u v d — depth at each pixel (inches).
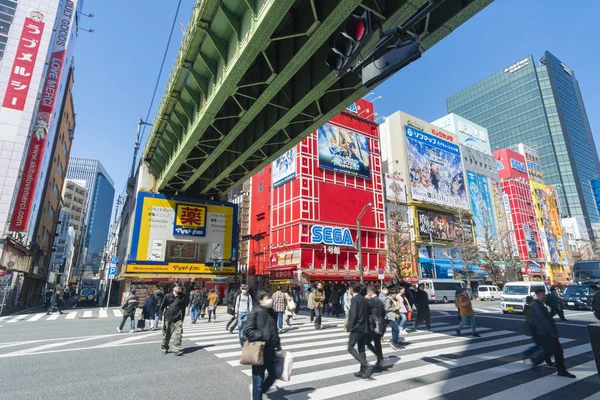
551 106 3870.6
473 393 188.5
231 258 1056.8
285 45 463.2
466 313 397.1
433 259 1574.8
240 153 759.1
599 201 729.0
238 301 352.5
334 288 685.3
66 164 2009.1
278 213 1315.2
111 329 474.3
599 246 2397.9
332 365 254.7
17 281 1045.2
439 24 330.6
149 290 910.4
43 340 367.6
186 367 245.1
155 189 1050.7
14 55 1095.0
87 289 1306.6
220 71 530.3
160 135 872.9
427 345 339.0
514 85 4094.5
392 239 1341.0
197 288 606.5
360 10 371.9
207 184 1014.4
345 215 1305.4
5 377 216.4
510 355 289.7
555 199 2642.7
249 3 395.2
